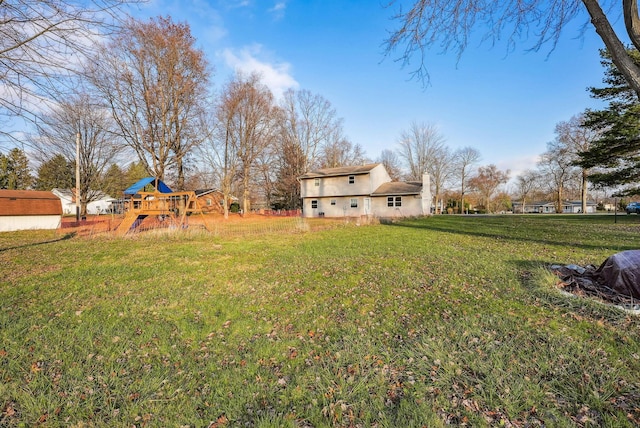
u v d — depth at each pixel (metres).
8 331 3.71
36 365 2.96
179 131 24.28
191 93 23.27
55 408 2.35
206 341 3.53
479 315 3.91
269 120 31.23
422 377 2.67
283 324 4.00
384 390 2.52
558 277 5.24
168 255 8.95
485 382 2.53
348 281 5.84
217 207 40.69
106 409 2.35
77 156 19.95
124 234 14.00
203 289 5.56
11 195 19.25
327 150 43.84
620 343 3.05
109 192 30.12
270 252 9.23
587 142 34.78
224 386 2.65
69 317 4.21
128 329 3.83
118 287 5.68
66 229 18.00
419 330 3.61
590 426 2.03
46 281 6.08
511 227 15.29
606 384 2.43
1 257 8.72
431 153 46.97
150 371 2.89
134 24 5.47
